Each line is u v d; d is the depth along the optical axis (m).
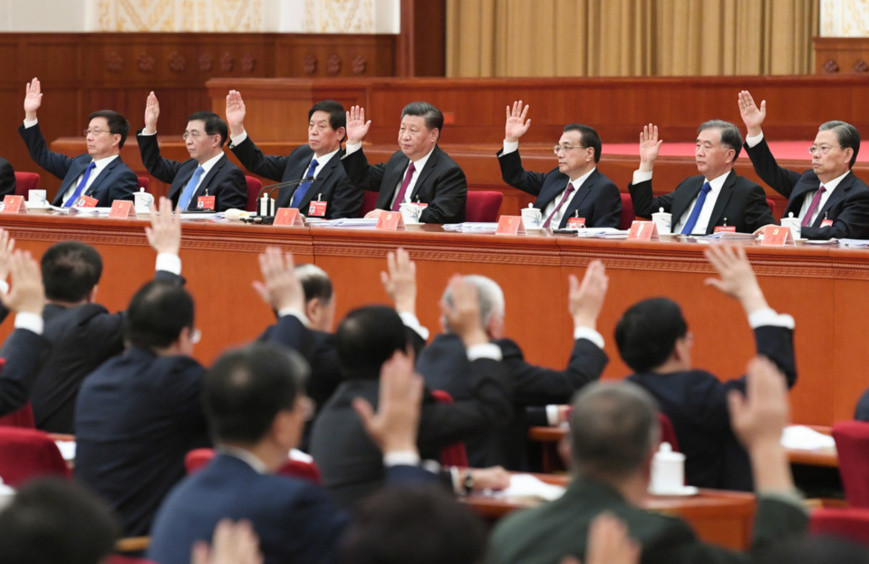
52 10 30.39
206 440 7.68
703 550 4.96
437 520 4.03
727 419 7.86
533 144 25.02
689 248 11.92
